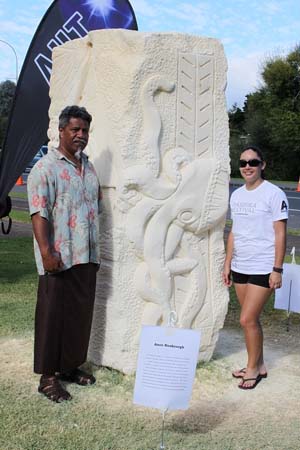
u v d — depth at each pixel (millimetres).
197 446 2908
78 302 3369
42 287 3338
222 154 3941
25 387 3570
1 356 4105
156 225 3727
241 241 3691
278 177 35438
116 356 3740
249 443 2965
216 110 3910
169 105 3730
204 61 3824
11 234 10648
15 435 2941
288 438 3039
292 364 4211
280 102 35344
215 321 4066
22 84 6453
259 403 3488
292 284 4961
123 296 3686
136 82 3576
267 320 5469
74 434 2973
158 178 3707
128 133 3588
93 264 3447
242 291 3762
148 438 2969
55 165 3273
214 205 3873
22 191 19719
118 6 6637
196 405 3426
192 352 2723
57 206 3266
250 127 36062
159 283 3766
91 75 3859
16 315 5121
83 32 6555
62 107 4105
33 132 6508
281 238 3520
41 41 6441
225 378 3846
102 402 3385
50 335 3328
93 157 3799
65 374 3680
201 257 3971
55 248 3275
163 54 3662
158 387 2727
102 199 3691
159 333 2727
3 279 6676
